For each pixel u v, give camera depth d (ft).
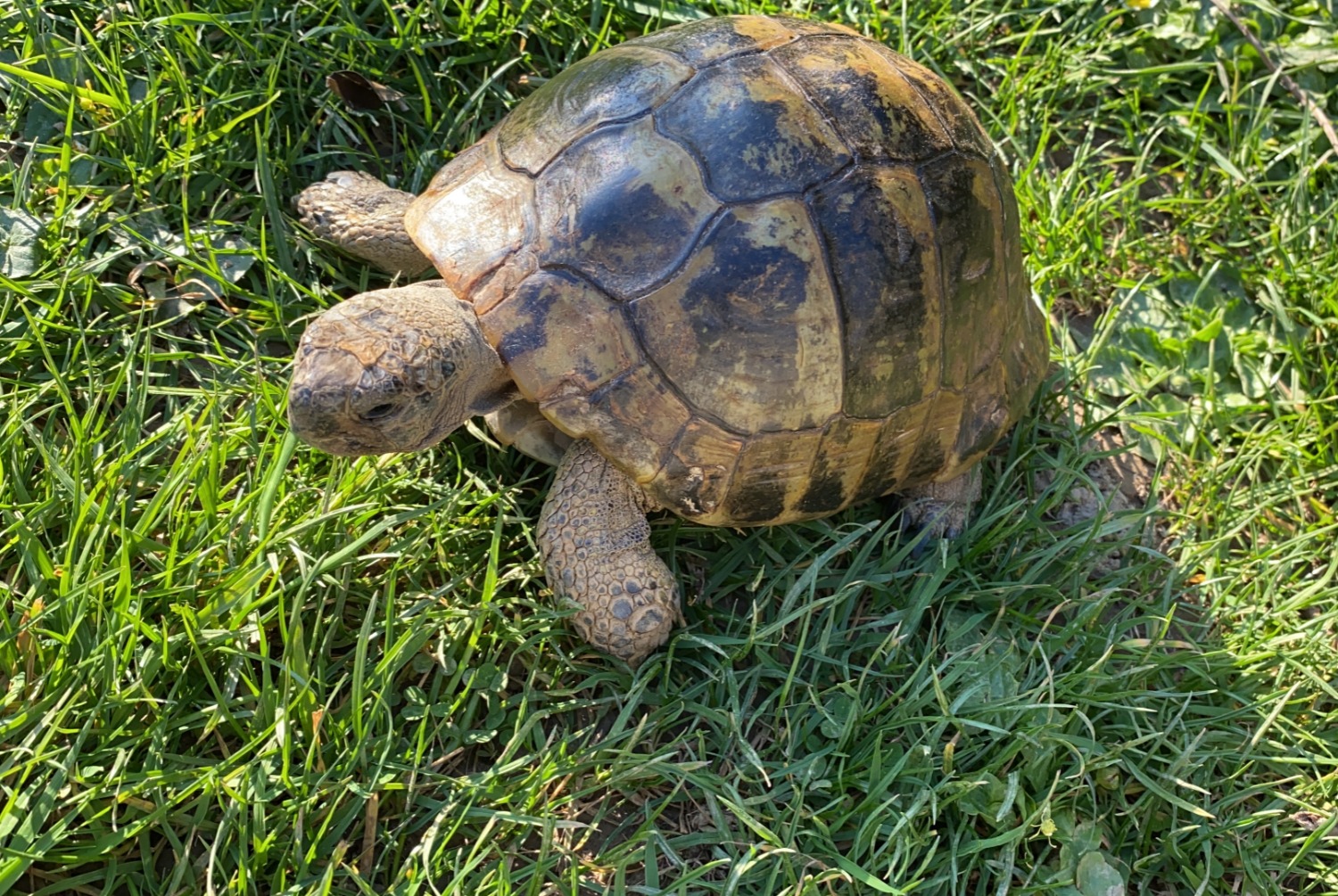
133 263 1.42
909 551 1.41
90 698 1.20
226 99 1.45
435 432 1.25
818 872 1.27
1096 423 1.53
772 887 1.23
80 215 1.40
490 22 1.57
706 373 1.23
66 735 1.19
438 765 1.27
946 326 1.31
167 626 1.22
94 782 1.18
